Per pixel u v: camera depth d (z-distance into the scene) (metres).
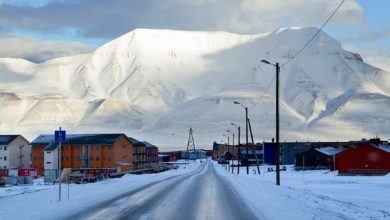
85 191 42.19
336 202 34.41
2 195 40.69
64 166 123.00
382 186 53.53
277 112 57.44
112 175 93.75
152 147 167.88
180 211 27.28
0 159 127.50
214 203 31.89
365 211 28.64
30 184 73.69
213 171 114.81
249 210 27.92
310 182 65.69
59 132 34.97
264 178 81.31
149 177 77.06
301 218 24.36
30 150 131.75
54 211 26.34
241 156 189.75
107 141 123.50
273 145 169.25
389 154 94.69
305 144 164.50
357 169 96.00
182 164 193.25
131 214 25.69
